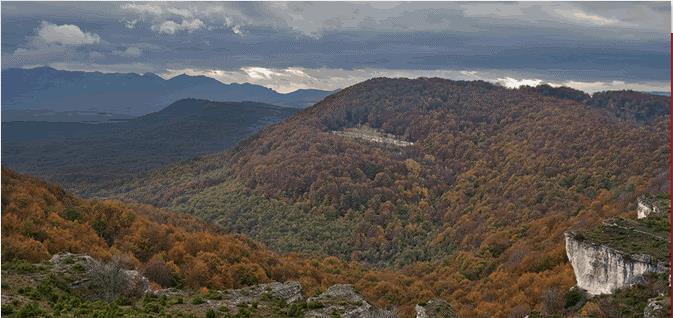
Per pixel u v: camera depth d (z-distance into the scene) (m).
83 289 51.44
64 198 98.88
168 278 73.25
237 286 79.44
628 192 137.62
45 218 83.31
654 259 61.41
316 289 82.62
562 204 159.75
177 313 46.66
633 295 59.62
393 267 157.88
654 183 127.31
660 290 57.69
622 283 64.31
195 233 102.62
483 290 94.38
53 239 73.62
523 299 77.88
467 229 165.12
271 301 53.03
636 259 62.84
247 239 135.00
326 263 127.56
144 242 88.69
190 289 70.56
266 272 90.38
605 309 58.75
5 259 58.44
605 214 116.06
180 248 86.94
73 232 81.00
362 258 173.12
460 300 92.94
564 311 68.44
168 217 129.75
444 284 107.38
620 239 69.56
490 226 156.38
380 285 100.75
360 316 51.72
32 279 49.84
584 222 113.75
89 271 53.94
